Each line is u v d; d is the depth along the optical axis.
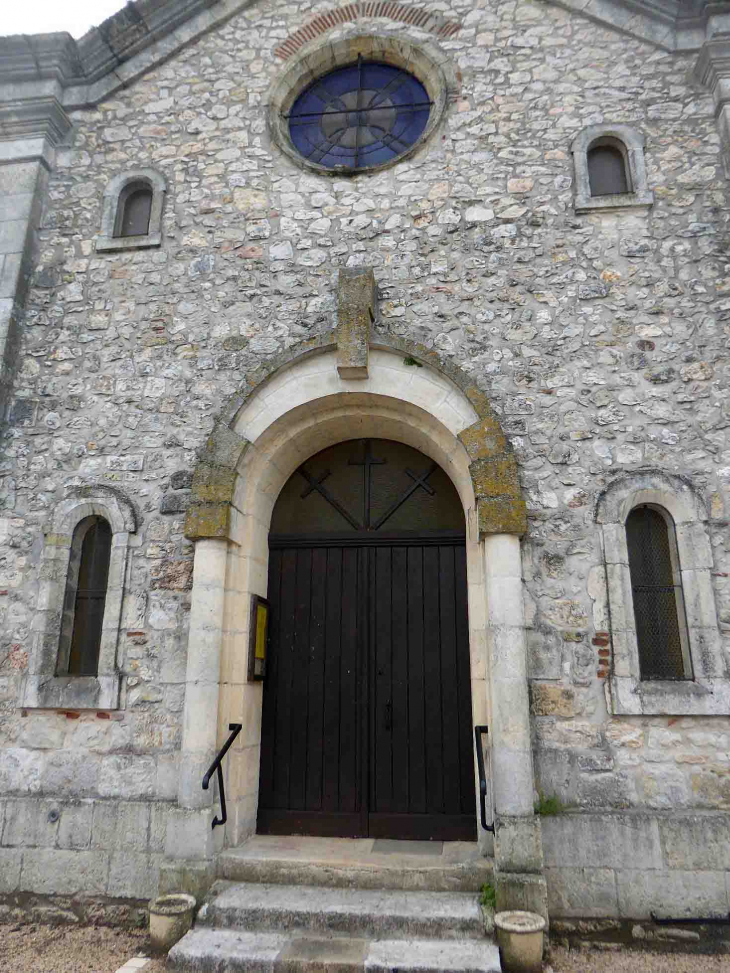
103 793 4.70
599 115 5.49
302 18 6.08
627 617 4.54
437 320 5.20
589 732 4.40
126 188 5.93
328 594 5.43
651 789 4.30
